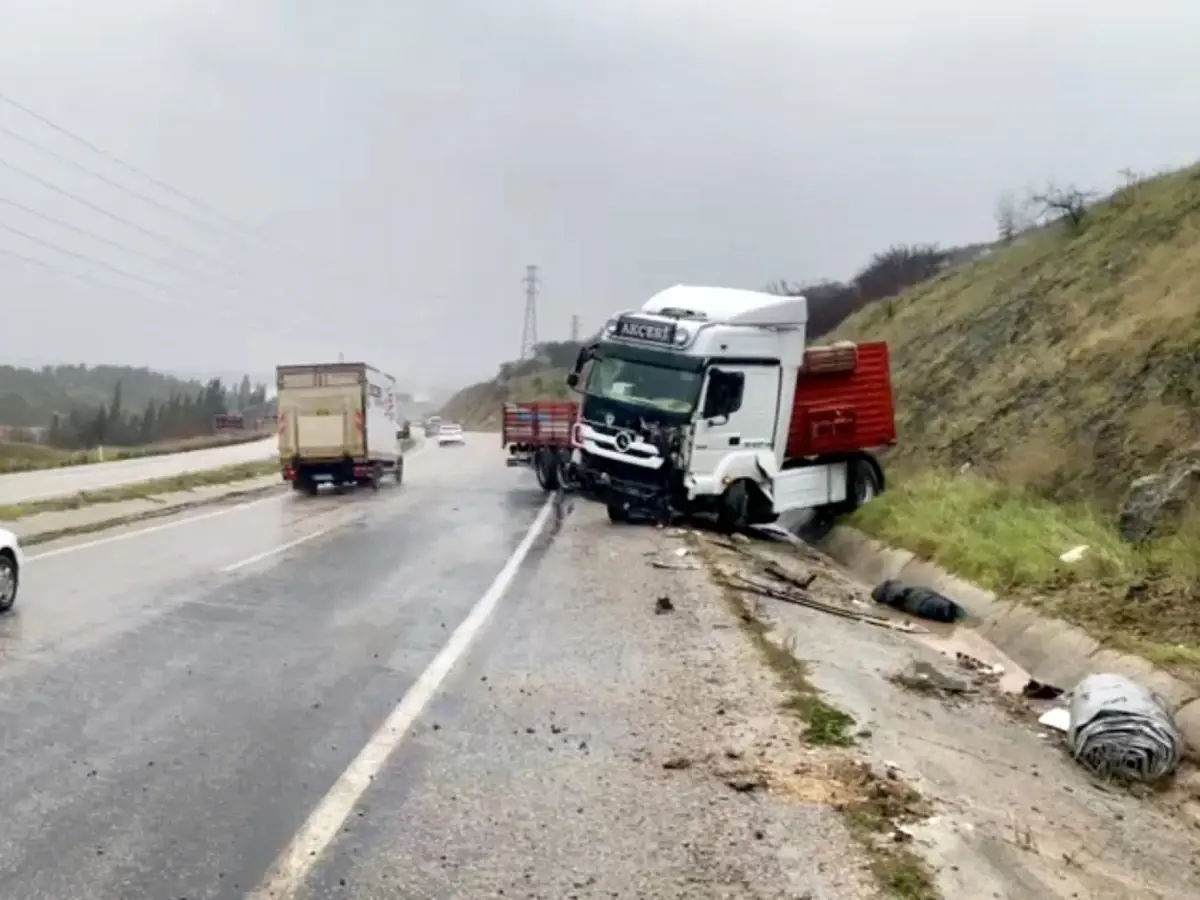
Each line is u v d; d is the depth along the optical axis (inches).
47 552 692.1
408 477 1566.2
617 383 854.5
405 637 438.3
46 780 262.2
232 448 2716.5
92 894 202.4
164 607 492.7
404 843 230.7
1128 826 301.0
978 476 968.3
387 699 342.6
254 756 284.4
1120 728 350.6
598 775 277.1
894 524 810.8
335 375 1253.7
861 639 502.6
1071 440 914.1
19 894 201.6
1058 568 580.1
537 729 315.6
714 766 285.9
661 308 880.3
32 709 321.1
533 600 531.2
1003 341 1300.4
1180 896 255.0
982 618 571.8
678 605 520.1
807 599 593.6
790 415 889.5
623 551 718.5
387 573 614.9
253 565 640.4
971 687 441.7
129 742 293.3
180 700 335.9
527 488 1330.0
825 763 291.0
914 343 1628.9
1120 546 589.6
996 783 310.2
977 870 234.7
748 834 240.4
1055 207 1531.7
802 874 220.8
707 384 828.6
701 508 858.1
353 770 275.0
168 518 954.1
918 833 248.7
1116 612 493.0
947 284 1780.3
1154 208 1244.5
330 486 1365.7
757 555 751.7
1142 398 877.8
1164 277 1064.2
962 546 676.1
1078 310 1177.4
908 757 311.3
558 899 206.8
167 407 4862.2
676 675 382.0
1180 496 631.8
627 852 229.6
